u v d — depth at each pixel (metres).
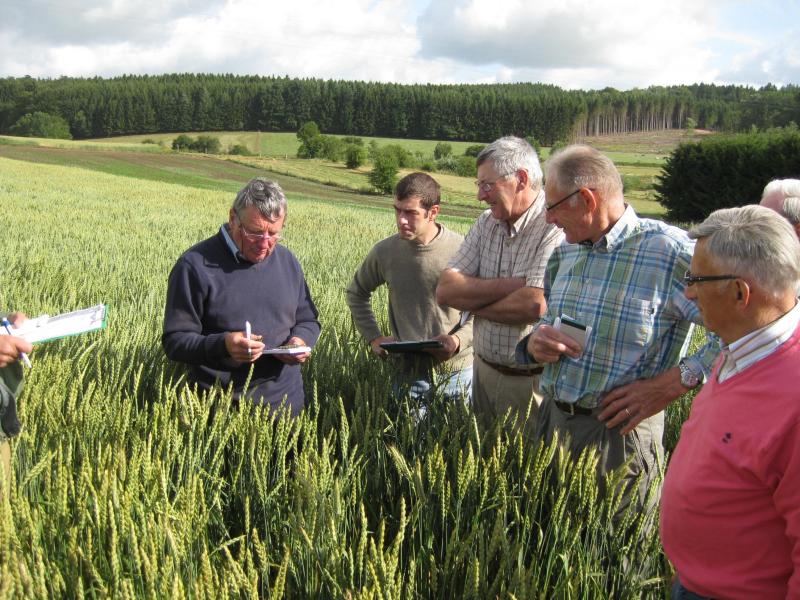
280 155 101.75
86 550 1.80
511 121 122.50
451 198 58.47
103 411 2.99
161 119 120.12
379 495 2.73
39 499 2.23
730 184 40.81
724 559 1.77
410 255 4.02
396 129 124.38
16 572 1.62
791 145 38.28
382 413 3.26
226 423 2.90
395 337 4.23
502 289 3.41
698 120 149.00
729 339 1.78
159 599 1.73
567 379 2.77
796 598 1.59
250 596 1.74
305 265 9.74
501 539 2.11
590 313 2.71
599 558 2.29
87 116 116.50
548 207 2.70
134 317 5.24
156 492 2.14
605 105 136.12
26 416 2.79
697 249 1.81
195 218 19.91
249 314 3.34
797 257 1.68
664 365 2.68
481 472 2.61
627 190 67.69
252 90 123.62
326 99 124.06
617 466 2.71
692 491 1.81
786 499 1.60
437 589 2.22
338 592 1.95
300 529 2.06
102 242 11.69
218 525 2.45
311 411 3.75
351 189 66.31
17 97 121.56
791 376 1.63
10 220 14.93
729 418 1.72
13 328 2.46
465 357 4.12
